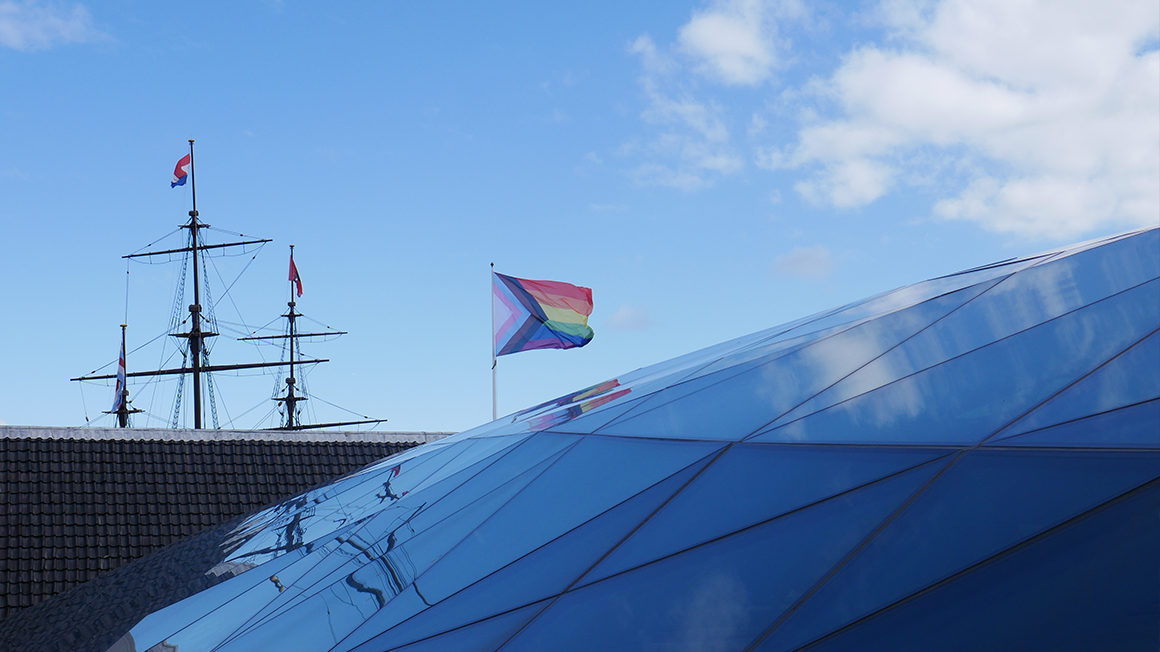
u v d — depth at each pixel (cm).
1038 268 887
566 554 555
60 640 883
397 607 602
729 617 378
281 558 915
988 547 339
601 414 998
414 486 1079
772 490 504
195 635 727
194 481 2483
